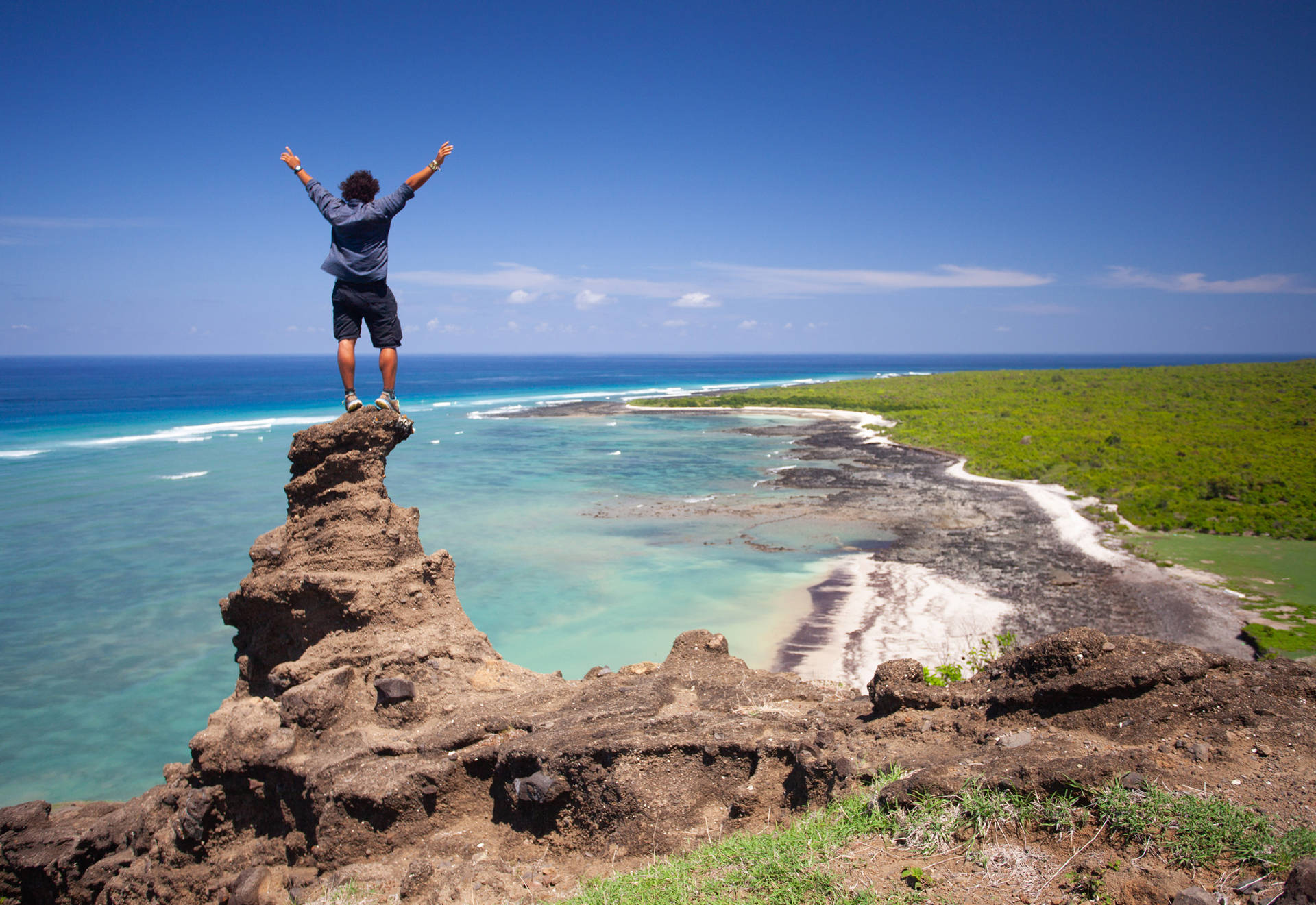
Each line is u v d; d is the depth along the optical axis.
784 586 30.67
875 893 5.25
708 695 8.97
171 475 52.72
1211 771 5.72
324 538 9.29
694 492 50.31
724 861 6.24
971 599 28.67
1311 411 86.19
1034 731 6.80
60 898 8.62
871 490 50.88
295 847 7.82
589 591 29.98
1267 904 4.40
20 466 55.84
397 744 8.02
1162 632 25.00
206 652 24.12
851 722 7.99
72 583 30.25
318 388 163.88
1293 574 30.91
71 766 17.86
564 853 7.34
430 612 9.66
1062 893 4.95
